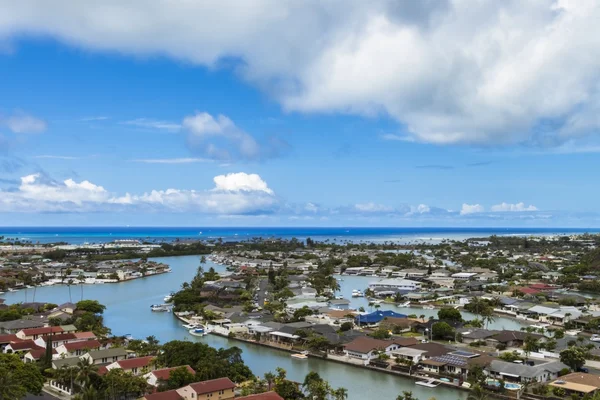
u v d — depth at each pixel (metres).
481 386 140.88
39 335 191.75
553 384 139.12
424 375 156.38
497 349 187.00
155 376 134.00
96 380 130.62
